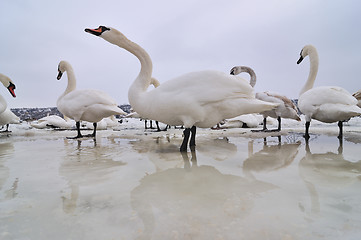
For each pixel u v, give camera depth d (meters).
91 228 1.63
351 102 5.83
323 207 1.92
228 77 4.75
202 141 6.39
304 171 3.05
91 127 12.57
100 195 2.25
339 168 3.20
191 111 4.63
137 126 14.77
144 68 5.55
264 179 2.71
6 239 1.50
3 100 9.07
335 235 1.51
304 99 6.48
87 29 5.79
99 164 3.60
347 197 2.13
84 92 7.76
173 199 2.12
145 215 1.81
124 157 4.16
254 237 1.49
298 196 2.16
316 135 7.26
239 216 1.77
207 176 2.86
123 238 1.50
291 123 14.57
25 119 20.16
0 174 3.04
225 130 10.23
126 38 5.61
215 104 4.70
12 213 1.88
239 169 3.20
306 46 9.46
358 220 1.70
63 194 2.29
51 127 13.84
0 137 8.21
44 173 3.08
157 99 4.78
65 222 1.72
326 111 5.98
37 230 1.61
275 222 1.68
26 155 4.44
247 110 4.74
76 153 4.64
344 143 5.57
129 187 2.47
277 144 5.58
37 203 2.07
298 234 1.52
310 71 9.34
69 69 8.97
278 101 8.58
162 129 11.97
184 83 4.68
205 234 1.54
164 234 1.54
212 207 1.94
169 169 3.24
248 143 5.87
